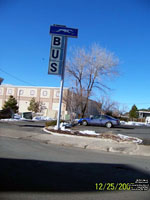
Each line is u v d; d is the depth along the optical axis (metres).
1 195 3.60
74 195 3.79
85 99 27.75
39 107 50.84
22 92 55.03
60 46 13.02
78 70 27.81
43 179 4.52
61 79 13.30
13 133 11.73
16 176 4.59
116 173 5.37
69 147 9.03
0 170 4.94
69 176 4.84
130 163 6.60
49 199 3.54
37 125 18.50
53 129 13.53
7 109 26.23
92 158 7.00
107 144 10.02
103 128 18.42
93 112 49.22
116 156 7.71
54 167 5.51
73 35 13.16
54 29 13.04
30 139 10.33
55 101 52.12
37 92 53.88
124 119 47.84
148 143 10.77
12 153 6.84
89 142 10.25
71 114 21.86
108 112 43.62
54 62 12.99
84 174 5.08
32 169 5.19
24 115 28.62
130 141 11.05
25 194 3.69
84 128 16.98
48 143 9.69
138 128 20.50
